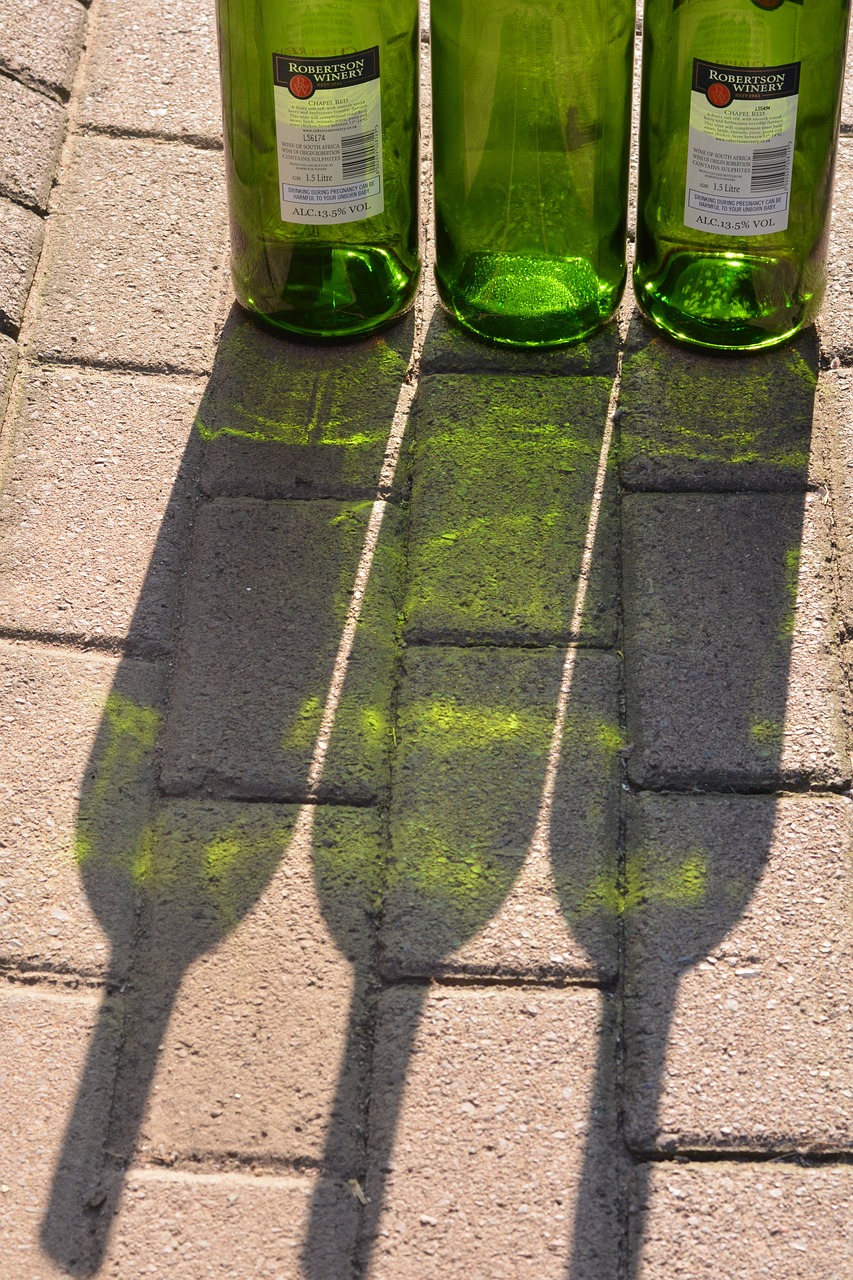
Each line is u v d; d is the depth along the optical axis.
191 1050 1.30
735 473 1.48
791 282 1.50
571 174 1.50
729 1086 1.29
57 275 1.58
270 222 1.51
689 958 1.32
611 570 1.45
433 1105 1.28
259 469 1.49
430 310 1.57
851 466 1.48
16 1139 1.28
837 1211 1.26
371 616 1.43
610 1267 1.25
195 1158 1.28
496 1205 1.26
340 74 1.45
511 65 1.47
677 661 1.41
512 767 1.38
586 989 1.32
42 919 1.34
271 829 1.36
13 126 1.63
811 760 1.38
